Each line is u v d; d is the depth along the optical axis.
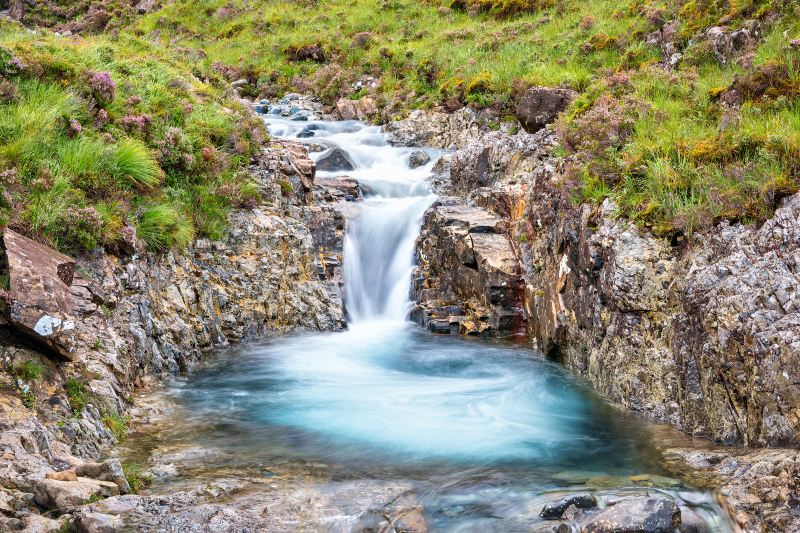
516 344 11.66
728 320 6.96
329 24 33.28
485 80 20.55
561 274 10.47
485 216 13.88
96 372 7.76
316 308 12.52
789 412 6.30
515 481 6.30
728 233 7.59
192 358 10.26
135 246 9.88
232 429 7.76
